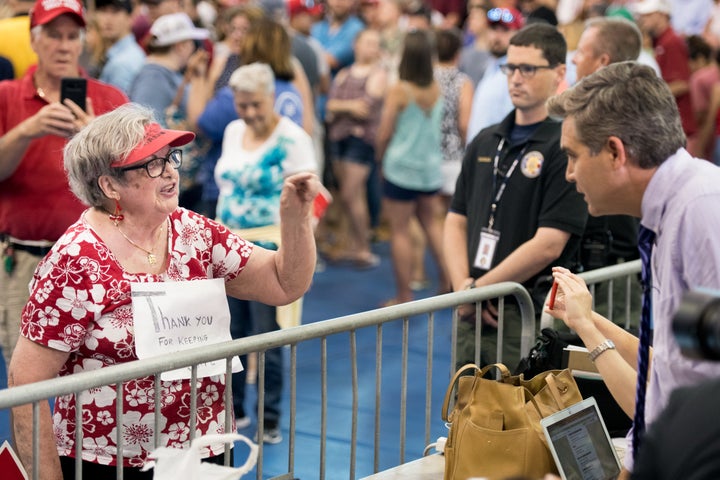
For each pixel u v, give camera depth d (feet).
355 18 33.32
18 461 8.85
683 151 8.12
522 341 12.65
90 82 15.08
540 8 21.13
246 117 16.99
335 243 32.40
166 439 9.57
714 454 4.91
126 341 9.31
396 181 24.88
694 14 37.81
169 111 20.67
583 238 14.03
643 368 8.37
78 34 14.79
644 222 8.11
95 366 9.37
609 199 8.33
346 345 23.39
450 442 9.93
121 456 8.95
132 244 9.53
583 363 11.31
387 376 21.33
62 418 9.68
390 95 24.67
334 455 17.08
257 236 16.83
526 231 13.60
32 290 9.32
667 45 28.96
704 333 5.02
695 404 5.13
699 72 29.76
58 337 9.20
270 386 17.38
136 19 25.80
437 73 25.59
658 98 8.08
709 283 7.59
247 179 17.06
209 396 9.81
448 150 25.81
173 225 9.84
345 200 29.66
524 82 13.51
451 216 14.84
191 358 9.12
